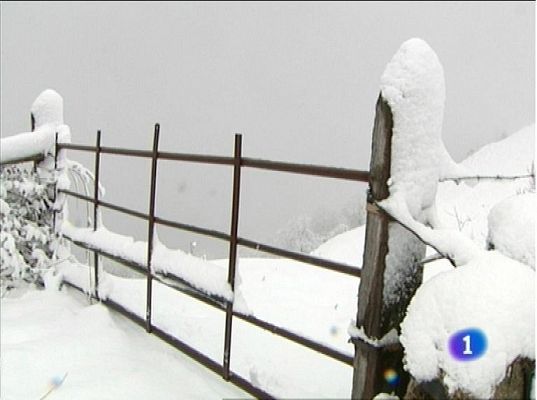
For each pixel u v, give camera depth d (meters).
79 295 5.15
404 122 2.31
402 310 2.40
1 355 3.56
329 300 5.39
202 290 3.38
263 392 2.92
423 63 2.33
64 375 3.28
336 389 3.05
